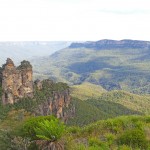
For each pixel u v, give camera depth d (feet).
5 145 93.97
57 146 56.85
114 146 59.77
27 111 432.66
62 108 568.82
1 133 120.06
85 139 66.74
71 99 617.62
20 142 72.49
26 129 77.10
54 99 538.06
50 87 555.69
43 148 56.85
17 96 447.01
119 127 70.28
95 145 58.44
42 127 59.77
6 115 387.96
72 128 75.51
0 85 439.63
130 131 61.98
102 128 71.87
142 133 60.49
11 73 442.91
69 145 59.72
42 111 483.92
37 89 515.50
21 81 460.96
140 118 76.13
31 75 477.36
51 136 57.88
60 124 60.49
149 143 59.47
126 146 58.23
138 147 57.98
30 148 69.41
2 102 422.41
